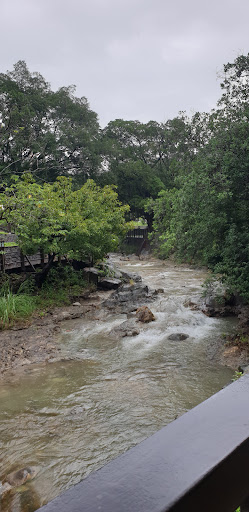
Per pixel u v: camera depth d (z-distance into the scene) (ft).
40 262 56.65
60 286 51.93
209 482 1.98
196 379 27.30
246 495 2.27
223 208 35.14
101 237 54.19
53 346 34.01
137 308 45.70
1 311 39.81
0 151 93.25
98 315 44.21
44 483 17.07
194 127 45.52
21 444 20.02
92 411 23.17
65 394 25.49
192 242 38.34
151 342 35.19
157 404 23.82
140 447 2.23
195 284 61.82
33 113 93.50
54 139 102.89
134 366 29.89
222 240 36.70
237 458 2.19
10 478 17.39
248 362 28.96
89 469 17.95
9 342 34.91
